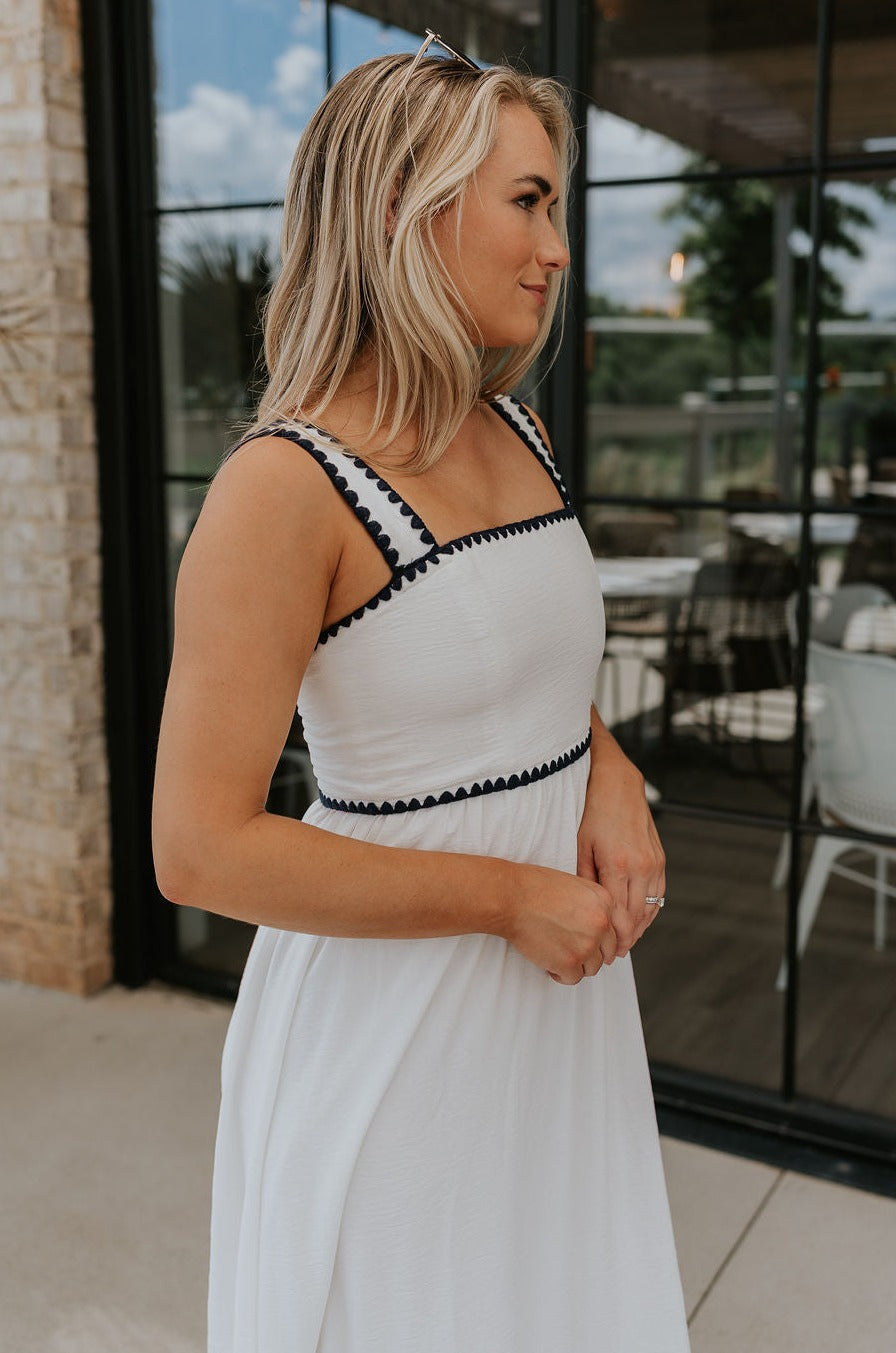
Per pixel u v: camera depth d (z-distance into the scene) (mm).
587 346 2398
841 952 2320
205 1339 1852
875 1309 1903
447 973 1001
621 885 1066
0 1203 2174
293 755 2734
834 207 6000
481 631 937
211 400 2682
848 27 2113
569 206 2316
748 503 2289
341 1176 996
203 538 874
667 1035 2486
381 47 2348
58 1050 2688
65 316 2631
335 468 896
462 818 986
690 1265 2006
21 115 2557
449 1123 1010
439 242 902
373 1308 1017
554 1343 1120
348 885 890
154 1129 2396
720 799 2393
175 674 884
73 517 2701
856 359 6234
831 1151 2318
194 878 871
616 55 2326
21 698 2818
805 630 2268
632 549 2414
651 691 2436
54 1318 1896
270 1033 1066
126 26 2578
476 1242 1038
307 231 957
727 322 6348
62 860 2857
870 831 2273
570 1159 1104
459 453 1011
